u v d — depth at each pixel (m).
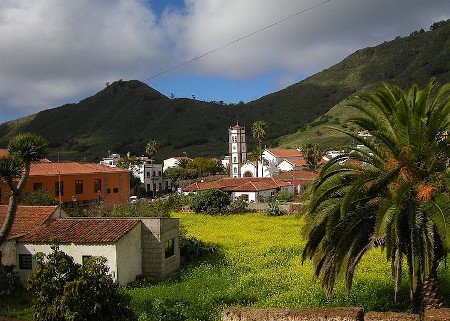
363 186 16.28
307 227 17.23
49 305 16.12
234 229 44.19
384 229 14.30
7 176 15.14
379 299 19.59
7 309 22.00
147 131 193.75
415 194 15.74
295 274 25.42
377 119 17.09
